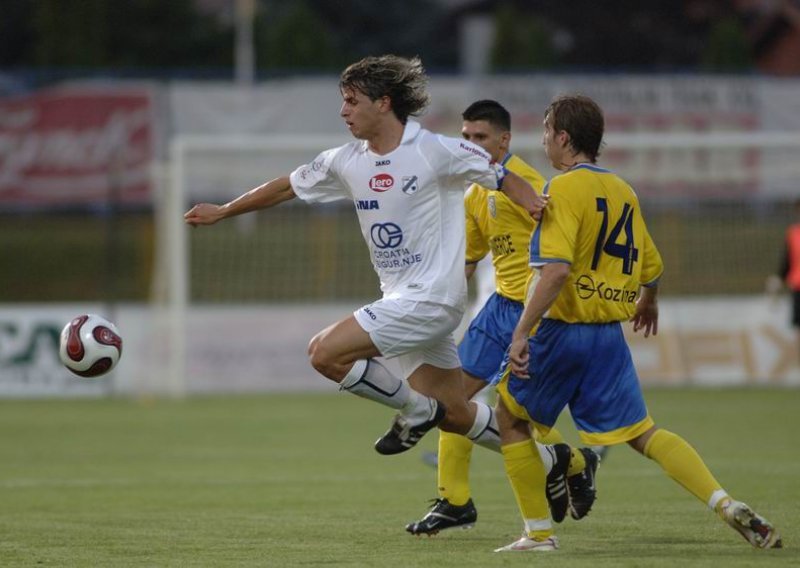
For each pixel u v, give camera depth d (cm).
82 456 4500
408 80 2475
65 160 9075
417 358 2619
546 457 2544
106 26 15725
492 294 2933
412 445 2573
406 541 2608
